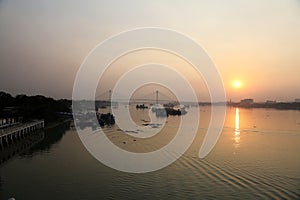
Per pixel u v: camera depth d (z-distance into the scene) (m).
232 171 33.19
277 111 175.12
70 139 56.56
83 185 28.72
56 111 91.19
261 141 55.34
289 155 42.16
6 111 76.19
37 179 30.50
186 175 31.83
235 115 131.12
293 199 25.09
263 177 30.91
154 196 25.86
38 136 60.03
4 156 40.81
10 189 27.61
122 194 26.41
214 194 26.22
